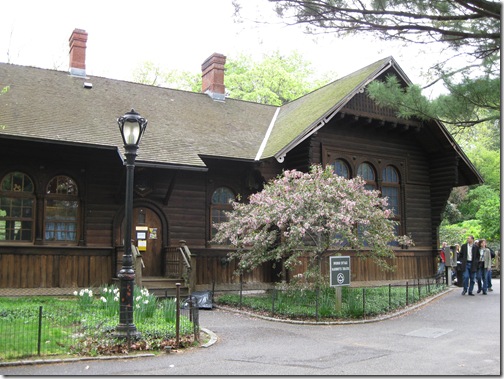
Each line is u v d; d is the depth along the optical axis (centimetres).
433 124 2056
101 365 838
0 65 1903
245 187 1922
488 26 892
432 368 835
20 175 1581
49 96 1802
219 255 1825
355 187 1527
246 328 1212
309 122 1803
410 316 1391
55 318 1124
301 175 1565
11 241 1544
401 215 2125
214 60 2330
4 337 939
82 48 2059
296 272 1819
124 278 979
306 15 914
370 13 898
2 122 1502
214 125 2047
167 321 1104
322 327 1233
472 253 1805
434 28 893
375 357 919
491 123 1011
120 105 1931
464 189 3800
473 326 1243
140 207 1756
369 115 1936
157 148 1680
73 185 1653
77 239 1633
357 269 1955
